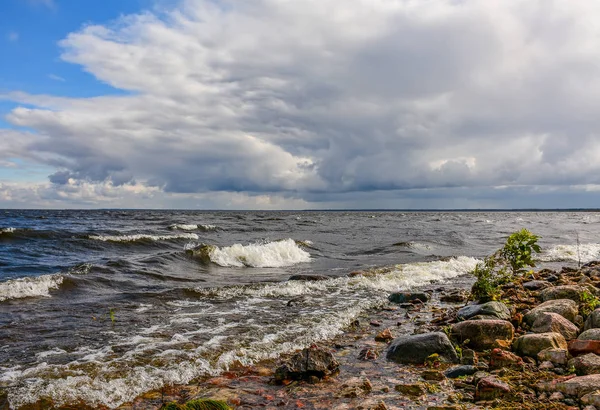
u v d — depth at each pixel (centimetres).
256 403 541
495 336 742
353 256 2417
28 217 6588
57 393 570
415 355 700
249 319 971
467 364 668
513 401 518
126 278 1456
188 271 1734
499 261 1374
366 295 1286
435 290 1396
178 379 629
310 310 1073
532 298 1091
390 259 2266
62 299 1147
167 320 956
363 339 845
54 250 2103
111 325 907
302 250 2427
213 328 893
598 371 565
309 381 615
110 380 615
